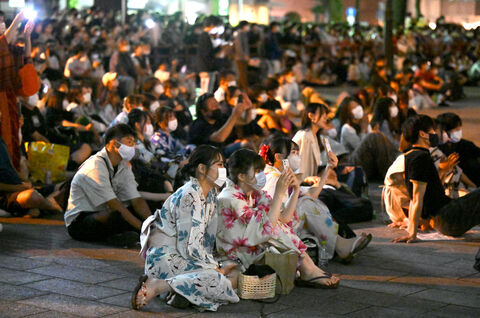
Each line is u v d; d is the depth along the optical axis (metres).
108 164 7.28
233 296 5.51
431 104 22.00
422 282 6.24
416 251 7.29
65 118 11.59
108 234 7.30
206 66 20.38
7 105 9.20
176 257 5.51
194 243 5.47
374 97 14.32
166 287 5.40
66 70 17.48
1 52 8.95
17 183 8.45
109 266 6.55
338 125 12.31
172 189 8.48
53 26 26.72
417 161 7.51
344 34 34.56
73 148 11.04
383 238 7.84
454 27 41.50
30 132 10.55
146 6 38.16
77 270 6.39
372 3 52.28
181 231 5.50
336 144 9.93
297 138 8.44
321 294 5.86
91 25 28.86
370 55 29.28
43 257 6.79
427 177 7.52
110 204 7.20
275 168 6.63
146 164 8.61
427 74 22.72
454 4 60.25
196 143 10.09
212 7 44.06
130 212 7.46
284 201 6.38
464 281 6.29
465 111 21.16
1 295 5.63
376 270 6.61
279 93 17.14
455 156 8.27
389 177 8.13
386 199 8.32
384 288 6.05
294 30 31.84
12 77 9.05
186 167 5.59
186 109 13.01
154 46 25.94
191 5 42.56
